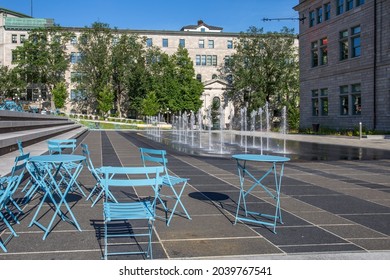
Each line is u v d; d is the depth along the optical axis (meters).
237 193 9.11
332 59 41.78
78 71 78.62
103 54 76.75
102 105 74.00
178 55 77.19
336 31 40.97
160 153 6.96
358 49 38.06
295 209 7.57
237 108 80.56
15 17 84.62
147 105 70.19
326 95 43.22
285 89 72.06
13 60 78.06
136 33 80.88
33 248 5.20
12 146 15.08
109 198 8.21
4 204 6.11
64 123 39.69
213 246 5.34
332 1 41.62
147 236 5.76
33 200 8.08
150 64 78.44
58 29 79.56
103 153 19.19
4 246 5.25
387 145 25.94
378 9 35.03
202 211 7.32
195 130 59.62
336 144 27.30
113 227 6.19
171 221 6.59
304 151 21.61
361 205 7.95
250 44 73.19
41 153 14.34
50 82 80.19
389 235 5.93
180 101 72.75
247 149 22.95
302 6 47.59
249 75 72.38
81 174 11.63
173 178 7.34
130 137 35.28
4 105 27.16
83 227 6.18
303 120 48.00
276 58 72.25
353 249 5.28
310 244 5.46
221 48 87.25
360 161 16.34
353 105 38.84
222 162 15.41
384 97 34.50
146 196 8.59
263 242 5.54
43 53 76.88
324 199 8.52
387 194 9.12
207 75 86.81
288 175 12.09
